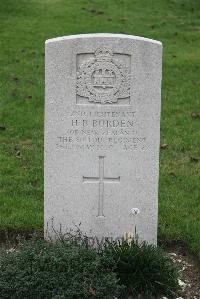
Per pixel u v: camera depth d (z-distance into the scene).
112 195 2.74
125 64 2.65
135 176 2.72
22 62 5.20
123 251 2.60
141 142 2.70
